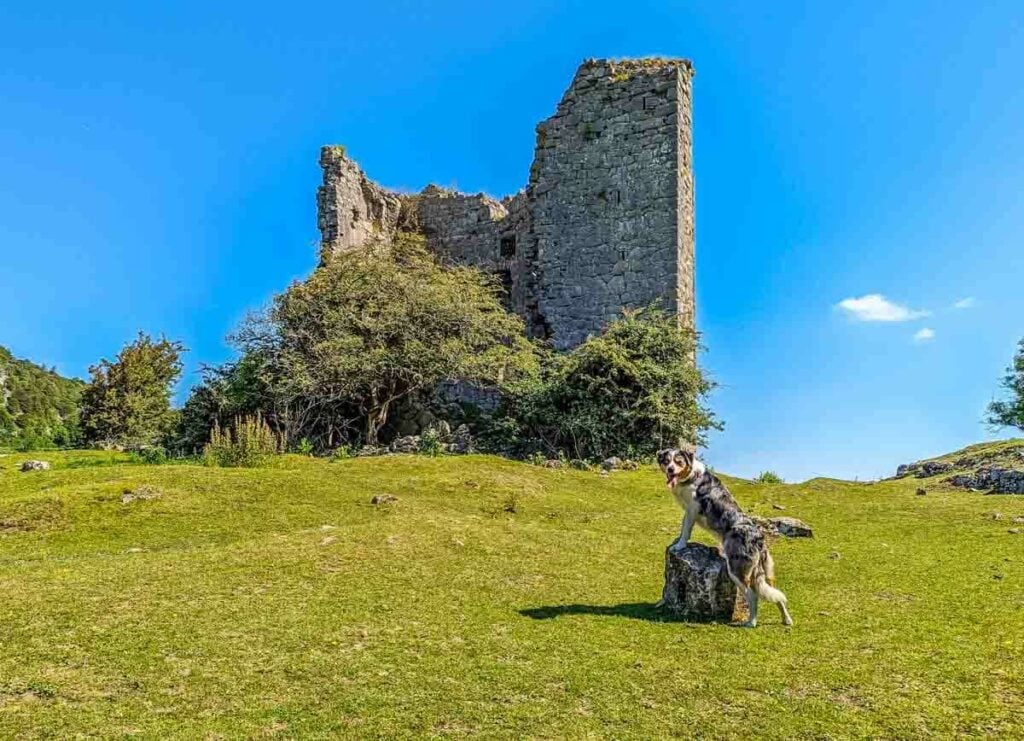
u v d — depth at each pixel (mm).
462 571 10422
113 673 6973
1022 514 14219
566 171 30609
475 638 7973
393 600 9164
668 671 7059
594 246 29922
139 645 7586
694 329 27984
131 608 8625
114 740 5797
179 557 10789
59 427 64625
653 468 22125
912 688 6512
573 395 25516
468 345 27578
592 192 30125
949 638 7703
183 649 7516
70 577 9742
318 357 26844
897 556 11484
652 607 9203
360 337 26828
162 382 40250
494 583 10000
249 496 14875
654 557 11734
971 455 21469
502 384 26891
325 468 18312
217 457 19625
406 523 12680
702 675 6949
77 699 6480
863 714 6094
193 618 8352
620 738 5812
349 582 9781
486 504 15539
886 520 14578
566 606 9211
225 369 29234
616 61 30703
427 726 6027
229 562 10469
